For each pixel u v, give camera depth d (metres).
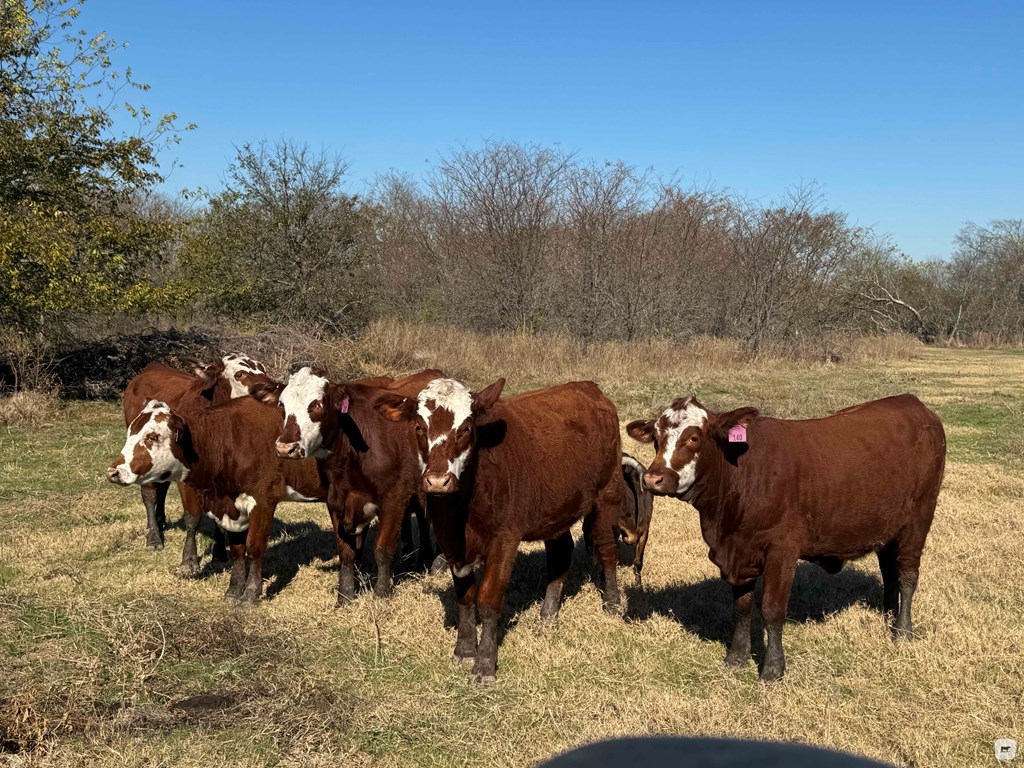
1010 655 5.53
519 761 4.38
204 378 8.99
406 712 4.95
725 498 5.30
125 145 17.42
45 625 6.11
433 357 21.91
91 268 16.28
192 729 4.72
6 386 16.72
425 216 40.19
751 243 30.39
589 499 6.45
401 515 6.95
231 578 7.02
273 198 24.78
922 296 50.06
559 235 30.67
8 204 16.36
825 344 30.59
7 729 4.58
